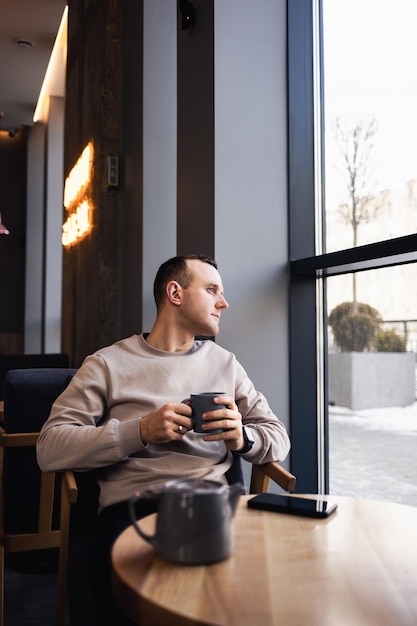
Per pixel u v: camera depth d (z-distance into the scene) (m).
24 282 7.73
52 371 1.85
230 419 1.17
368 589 0.69
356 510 1.01
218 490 0.78
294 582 0.71
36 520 1.76
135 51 2.94
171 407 1.17
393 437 1.89
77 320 3.78
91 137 3.45
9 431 1.78
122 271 3.15
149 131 2.79
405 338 1.84
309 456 2.21
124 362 1.41
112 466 1.30
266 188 2.22
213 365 1.47
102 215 3.17
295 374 2.20
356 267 1.97
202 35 2.27
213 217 2.14
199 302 1.46
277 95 2.27
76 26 4.11
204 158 2.22
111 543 1.09
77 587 1.09
